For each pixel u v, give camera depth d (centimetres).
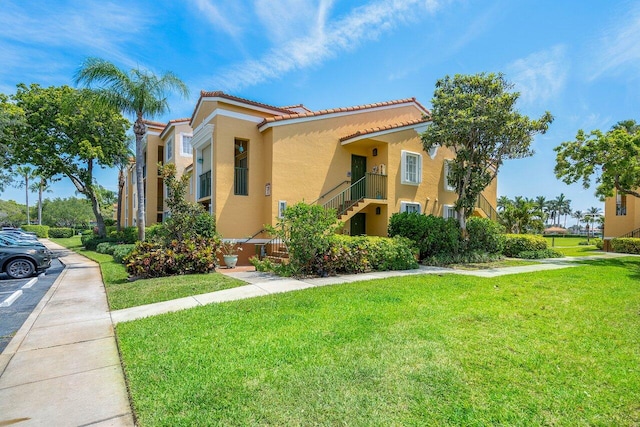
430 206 1545
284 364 358
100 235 2305
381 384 315
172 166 1082
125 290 766
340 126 1418
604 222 2295
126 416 279
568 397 293
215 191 1230
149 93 1288
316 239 923
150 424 262
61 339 470
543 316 528
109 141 2078
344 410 275
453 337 433
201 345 413
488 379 324
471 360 365
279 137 1259
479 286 761
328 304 596
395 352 386
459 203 1299
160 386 318
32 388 329
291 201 1271
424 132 1354
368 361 362
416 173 1480
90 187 2180
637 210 2102
